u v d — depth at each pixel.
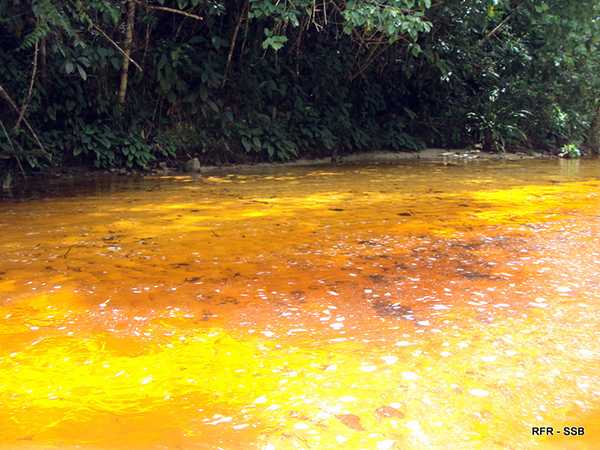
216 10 8.70
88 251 3.27
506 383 1.63
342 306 2.32
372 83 11.81
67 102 8.04
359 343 1.93
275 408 1.49
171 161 8.97
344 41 10.90
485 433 1.37
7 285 2.62
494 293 2.47
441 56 11.97
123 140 8.41
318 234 3.75
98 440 1.35
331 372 1.70
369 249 3.32
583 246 3.38
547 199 5.45
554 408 1.50
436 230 3.89
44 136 7.91
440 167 9.38
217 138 9.59
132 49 8.66
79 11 6.82
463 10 11.05
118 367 1.76
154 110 9.08
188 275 2.79
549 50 12.65
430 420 1.43
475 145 12.73
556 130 13.35
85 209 4.83
